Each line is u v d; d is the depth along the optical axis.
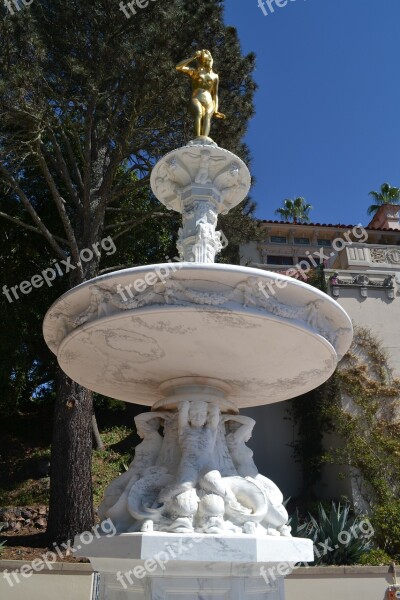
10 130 12.45
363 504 11.98
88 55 10.88
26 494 12.77
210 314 3.11
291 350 3.62
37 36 10.13
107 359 3.91
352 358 13.51
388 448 12.33
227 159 4.88
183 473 3.45
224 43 12.24
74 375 4.50
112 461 14.22
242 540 3.05
